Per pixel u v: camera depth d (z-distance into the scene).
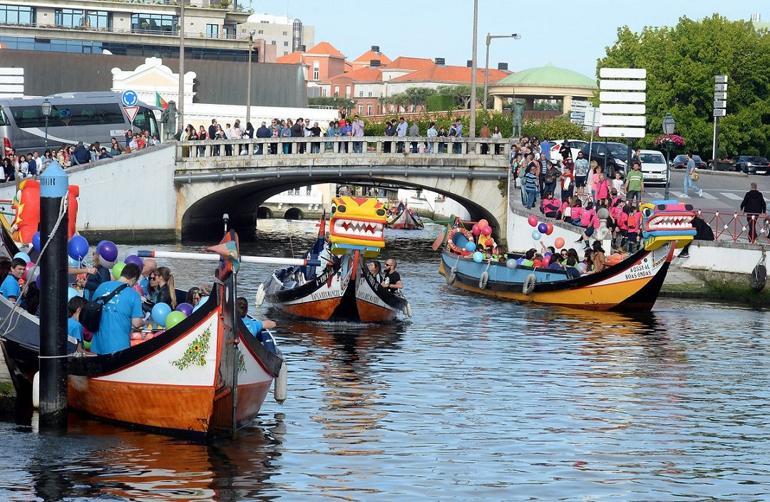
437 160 68.88
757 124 116.06
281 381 25.61
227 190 72.44
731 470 22.42
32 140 77.88
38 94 116.56
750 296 49.28
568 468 22.27
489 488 20.91
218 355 22.81
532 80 171.25
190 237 73.50
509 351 35.12
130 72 113.19
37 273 27.34
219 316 22.73
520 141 67.94
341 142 70.75
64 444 22.83
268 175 71.00
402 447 23.45
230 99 123.62
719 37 115.38
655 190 75.06
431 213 116.12
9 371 25.73
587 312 44.69
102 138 79.81
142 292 27.86
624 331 39.75
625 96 55.00
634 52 121.31
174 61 122.06
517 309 45.06
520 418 26.19
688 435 25.00
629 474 21.98
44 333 24.08
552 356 34.34
